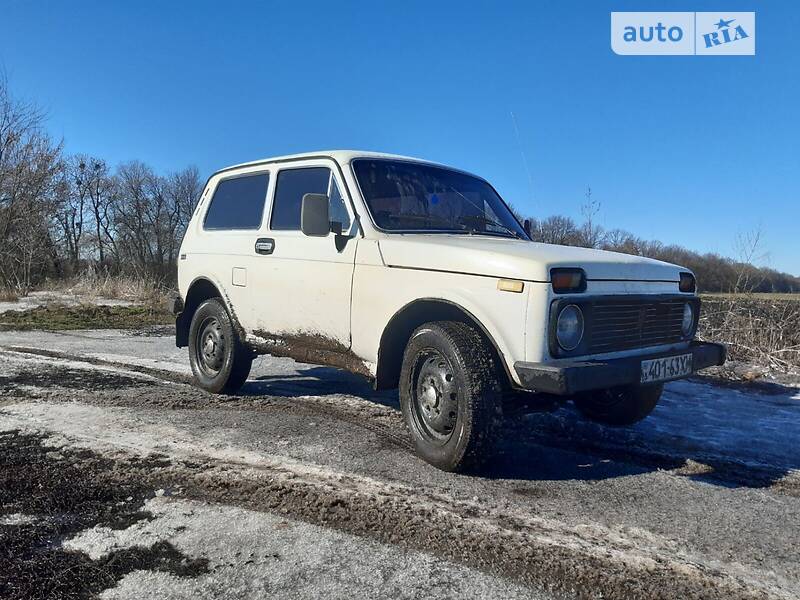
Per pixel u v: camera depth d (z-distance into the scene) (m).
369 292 4.11
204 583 2.37
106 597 2.27
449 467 3.62
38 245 22.44
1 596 2.25
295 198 4.88
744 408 5.65
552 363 3.29
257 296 5.04
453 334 3.60
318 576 2.44
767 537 2.96
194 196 50.97
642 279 3.83
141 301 16.30
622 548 2.78
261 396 5.53
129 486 3.31
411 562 2.57
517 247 3.80
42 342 8.80
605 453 4.21
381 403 5.38
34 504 3.04
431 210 4.56
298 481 3.42
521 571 2.54
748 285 9.38
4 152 22.61
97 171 48.19
